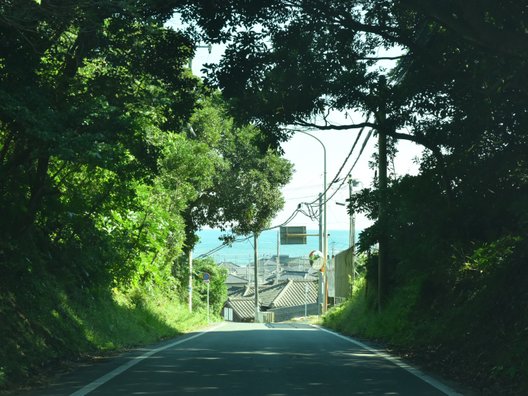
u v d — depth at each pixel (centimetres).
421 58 1506
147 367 1321
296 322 5066
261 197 4291
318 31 1490
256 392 1005
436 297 2111
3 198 1519
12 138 1338
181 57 1453
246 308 10056
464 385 1102
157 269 3003
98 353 1652
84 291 2138
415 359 1499
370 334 2461
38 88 1169
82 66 1360
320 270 5084
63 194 1822
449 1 1209
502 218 1792
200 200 4338
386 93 1611
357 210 2300
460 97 1590
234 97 1543
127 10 1162
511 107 1458
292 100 1552
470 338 1441
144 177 1374
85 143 1102
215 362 1415
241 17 1420
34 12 1070
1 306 1370
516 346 1146
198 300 5612
